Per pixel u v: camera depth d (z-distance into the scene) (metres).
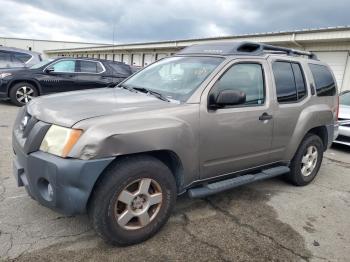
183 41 21.67
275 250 3.11
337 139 7.25
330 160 6.49
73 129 2.65
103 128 2.68
